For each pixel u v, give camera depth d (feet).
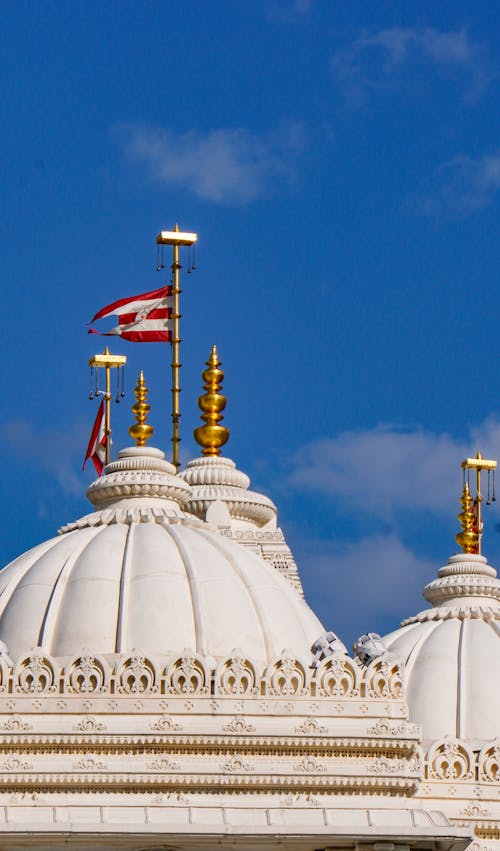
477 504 347.56
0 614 272.72
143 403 297.74
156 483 286.87
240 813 255.70
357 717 260.83
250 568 277.64
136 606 269.44
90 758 256.32
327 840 253.24
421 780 269.44
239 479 335.47
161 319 326.65
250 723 258.57
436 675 306.96
